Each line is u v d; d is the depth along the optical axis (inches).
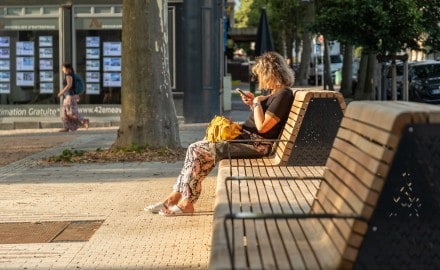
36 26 814.5
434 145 140.0
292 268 142.8
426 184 157.5
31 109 820.0
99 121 815.1
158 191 366.0
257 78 313.3
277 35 2687.0
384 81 1000.2
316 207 190.5
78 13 806.5
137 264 234.8
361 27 992.9
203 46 813.2
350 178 159.5
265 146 304.0
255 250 156.5
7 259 244.2
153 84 507.2
